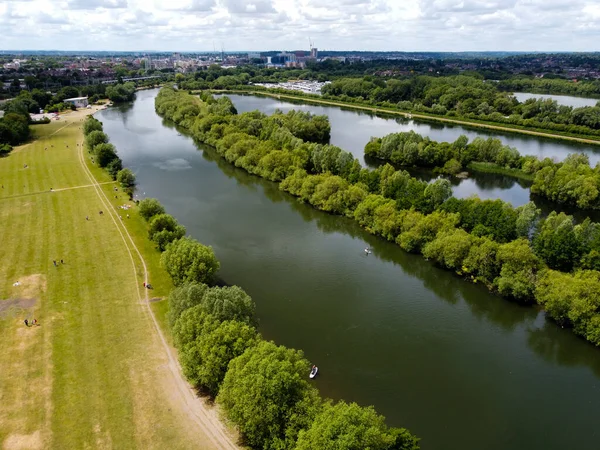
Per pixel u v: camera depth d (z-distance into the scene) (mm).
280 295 104250
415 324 95812
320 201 155125
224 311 76000
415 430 68688
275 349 66625
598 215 160625
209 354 67875
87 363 76438
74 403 67938
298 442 53094
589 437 68812
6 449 59781
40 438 61781
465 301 105375
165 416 66062
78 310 91375
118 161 188500
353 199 149125
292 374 62719
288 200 166125
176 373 74625
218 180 187000
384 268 119188
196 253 97438
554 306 93812
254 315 95625
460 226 130250
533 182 191625
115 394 69875
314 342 88438
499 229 120500
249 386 59906
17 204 147750
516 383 79875
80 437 62125
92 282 102188
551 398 76625
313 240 133750
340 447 49375
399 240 128125
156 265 110562
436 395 76125
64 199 153000
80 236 125438
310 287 108312
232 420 61188
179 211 152000
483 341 91188
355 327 93750
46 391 70062
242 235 135375
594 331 87375
